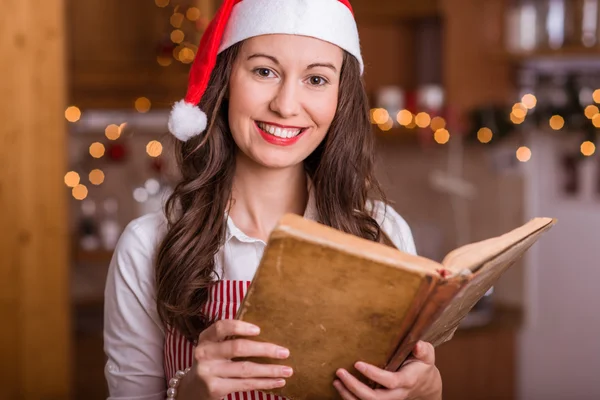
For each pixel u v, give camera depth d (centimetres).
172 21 305
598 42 278
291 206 125
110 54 305
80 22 303
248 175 122
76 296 351
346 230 124
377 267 82
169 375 122
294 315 88
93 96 309
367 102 125
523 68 310
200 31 304
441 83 327
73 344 298
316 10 110
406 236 141
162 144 326
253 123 111
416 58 338
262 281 85
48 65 241
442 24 314
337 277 84
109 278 128
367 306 86
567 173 294
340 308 86
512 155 303
